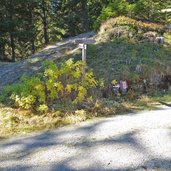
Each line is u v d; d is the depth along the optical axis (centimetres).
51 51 1914
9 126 836
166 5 2358
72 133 755
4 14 2836
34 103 942
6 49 3534
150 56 1454
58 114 887
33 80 952
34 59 1827
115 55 1464
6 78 1669
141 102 1043
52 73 949
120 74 1262
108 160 595
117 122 804
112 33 1667
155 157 592
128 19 1738
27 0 2964
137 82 1202
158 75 1234
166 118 804
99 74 1293
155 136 680
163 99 1074
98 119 855
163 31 1727
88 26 3412
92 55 1503
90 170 567
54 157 627
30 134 780
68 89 936
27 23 3105
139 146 641
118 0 1945
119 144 657
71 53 1631
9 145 715
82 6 3409
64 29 3694
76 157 618
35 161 618
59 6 3553
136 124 770
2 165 614
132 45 1551
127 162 582
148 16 1942
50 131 790
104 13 1927
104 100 1021
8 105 1005
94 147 654
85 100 960
